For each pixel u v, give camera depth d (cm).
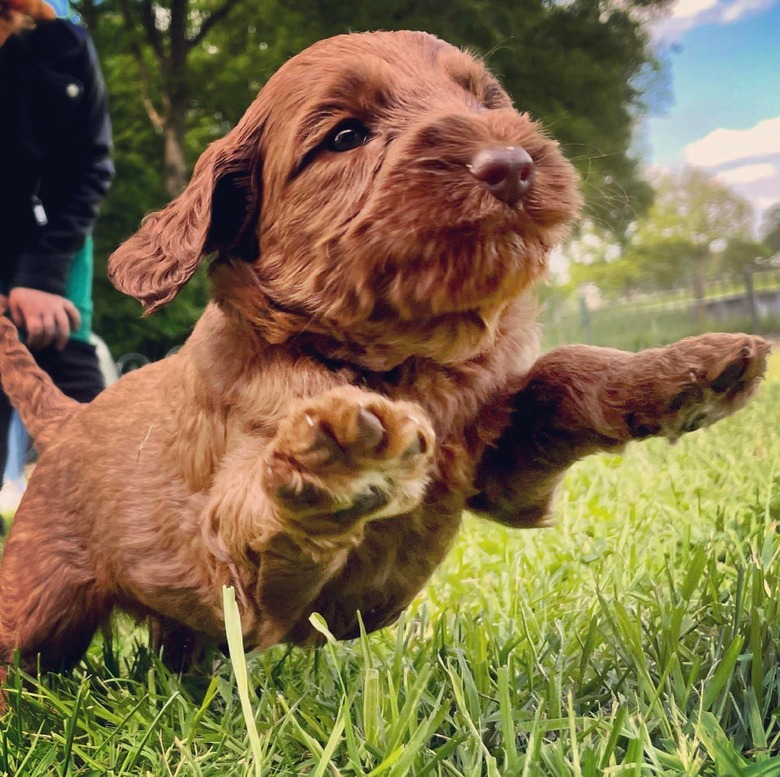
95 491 37
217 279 32
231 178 32
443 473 30
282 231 30
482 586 47
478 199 26
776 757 22
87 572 37
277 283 30
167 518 34
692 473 63
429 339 28
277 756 27
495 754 26
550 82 244
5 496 108
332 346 30
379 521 30
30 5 67
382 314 28
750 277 333
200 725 30
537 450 32
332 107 30
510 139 27
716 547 43
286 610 29
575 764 22
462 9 238
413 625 37
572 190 28
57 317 66
